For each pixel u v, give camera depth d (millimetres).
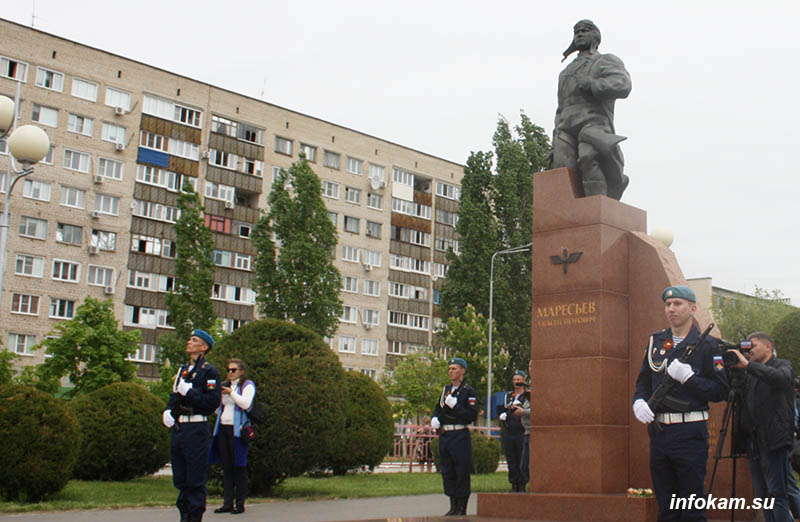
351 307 56875
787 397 7152
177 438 8133
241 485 10570
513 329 40969
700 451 6395
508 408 14836
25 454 10789
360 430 18484
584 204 10586
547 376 10367
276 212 40375
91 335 29484
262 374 12156
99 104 46781
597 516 9102
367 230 58406
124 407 15102
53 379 28922
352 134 58344
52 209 44719
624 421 10102
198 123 50875
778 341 20656
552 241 10742
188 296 38812
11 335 42938
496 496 9828
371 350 57500
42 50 45000
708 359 6520
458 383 10477
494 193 43438
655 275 10359
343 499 12633
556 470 10047
